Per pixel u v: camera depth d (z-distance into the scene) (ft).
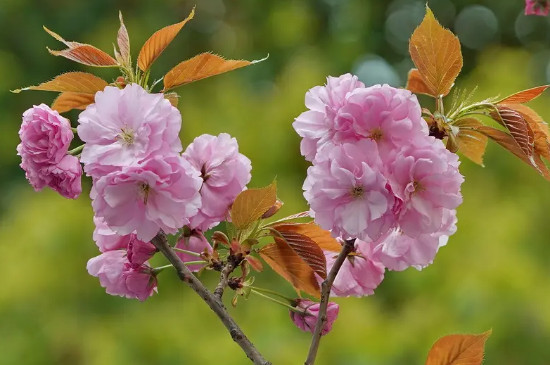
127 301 31.24
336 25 50.26
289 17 47.19
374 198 9.36
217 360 27.96
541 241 30.01
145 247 10.54
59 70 46.29
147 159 9.49
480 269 28.32
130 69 10.88
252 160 33.06
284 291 31.24
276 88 37.17
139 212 9.58
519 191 31.22
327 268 11.27
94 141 9.62
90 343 29.84
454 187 9.56
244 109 34.32
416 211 9.48
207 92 40.06
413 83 12.00
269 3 48.70
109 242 10.99
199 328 29.30
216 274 30.86
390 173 9.48
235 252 10.75
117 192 9.47
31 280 30.86
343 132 9.68
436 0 54.95
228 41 48.96
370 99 9.55
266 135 33.24
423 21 10.73
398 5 53.01
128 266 10.82
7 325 30.50
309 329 11.12
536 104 33.19
